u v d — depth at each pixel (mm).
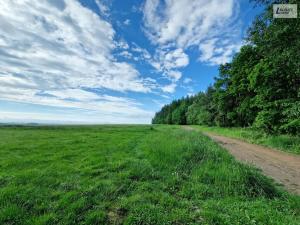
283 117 17094
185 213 4250
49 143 13297
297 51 10977
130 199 4738
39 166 7305
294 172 8086
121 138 17297
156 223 3900
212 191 5527
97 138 17016
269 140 16172
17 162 7758
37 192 4859
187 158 8273
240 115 32375
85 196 4770
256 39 13086
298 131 15320
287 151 13102
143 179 6242
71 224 3736
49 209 4176
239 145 16016
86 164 7707
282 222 3982
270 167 8875
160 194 5137
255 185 5742
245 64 27453
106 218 4020
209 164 7477
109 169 7012
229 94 34656
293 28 10359
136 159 8578
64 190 5078
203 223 3918
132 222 3875
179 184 5977
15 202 4371
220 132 31766
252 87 21438
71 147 11805
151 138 16219
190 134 17750
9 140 14812
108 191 5145
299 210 4641
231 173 6242
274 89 18250
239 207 4652
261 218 4098
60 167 7129
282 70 16125
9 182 5504
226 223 3891
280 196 5492
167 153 8961
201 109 55219
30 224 3637
